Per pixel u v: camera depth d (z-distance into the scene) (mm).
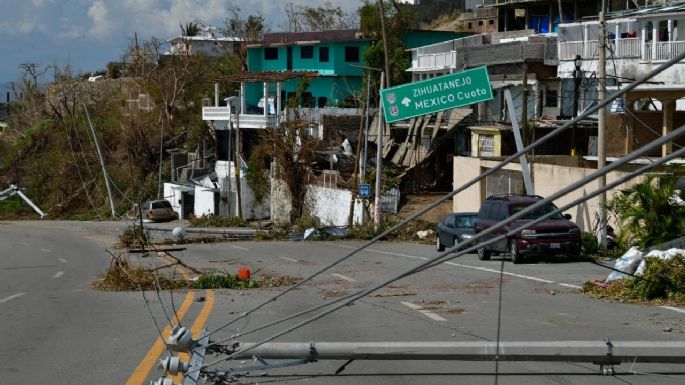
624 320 12172
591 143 37156
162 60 94062
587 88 39469
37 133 84062
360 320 12586
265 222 53812
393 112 30578
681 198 22406
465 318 12586
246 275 20078
